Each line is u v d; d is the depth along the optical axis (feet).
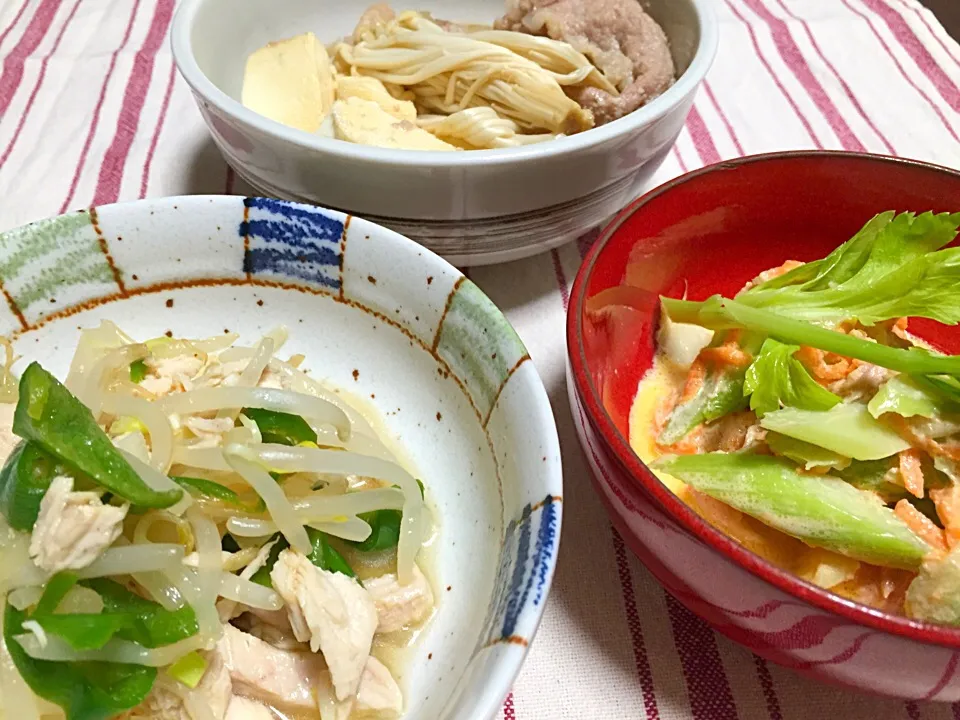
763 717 0.50
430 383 0.61
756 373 0.58
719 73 1.07
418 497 0.55
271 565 0.52
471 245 0.71
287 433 0.57
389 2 1.01
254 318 0.66
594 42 0.87
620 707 0.50
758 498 0.54
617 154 0.68
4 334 0.59
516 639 0.40
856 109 1.02
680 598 0.50
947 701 0.45
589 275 0.57
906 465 0.54
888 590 0.52
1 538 0.46
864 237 0.65
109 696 0.43
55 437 0.44
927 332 0.71
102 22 1.11
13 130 0.92
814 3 1.23
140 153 0.90
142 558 0.46
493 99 0.86
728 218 0.69
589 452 0.51
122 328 0.63
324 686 0.51
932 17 1.19
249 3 0.89
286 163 0.66
